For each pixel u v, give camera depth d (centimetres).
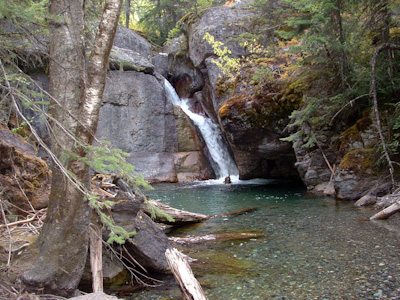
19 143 535
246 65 1631
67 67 321
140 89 1744
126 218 436
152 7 2773
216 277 425
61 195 319
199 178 1745
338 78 1081
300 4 1022
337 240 562
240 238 620
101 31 335
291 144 1298
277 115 1252
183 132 1842
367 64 1037
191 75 2098
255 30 1689
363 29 998
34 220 442
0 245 345
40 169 518
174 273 335
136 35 2078
